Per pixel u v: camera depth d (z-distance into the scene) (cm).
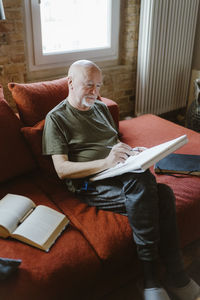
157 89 291
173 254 126
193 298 125
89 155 148
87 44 261
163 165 166
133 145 189
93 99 145
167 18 260
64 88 177
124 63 284
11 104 216
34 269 107
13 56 205
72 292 113
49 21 230
